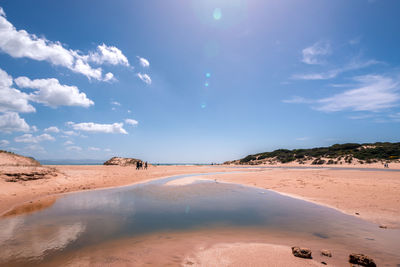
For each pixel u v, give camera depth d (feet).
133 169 117.19
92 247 16.92
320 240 18.56
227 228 22.26
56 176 53.57
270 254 15.48
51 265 13.70
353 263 13.84
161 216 27.02
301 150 301.63
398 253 15.64
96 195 42.29
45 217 25.93
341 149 256.93
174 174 99.55
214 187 55.67
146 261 14.39
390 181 54.80
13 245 17.16
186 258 14.90
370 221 23.93
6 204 32.40
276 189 50.75
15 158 54.54
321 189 45.91
